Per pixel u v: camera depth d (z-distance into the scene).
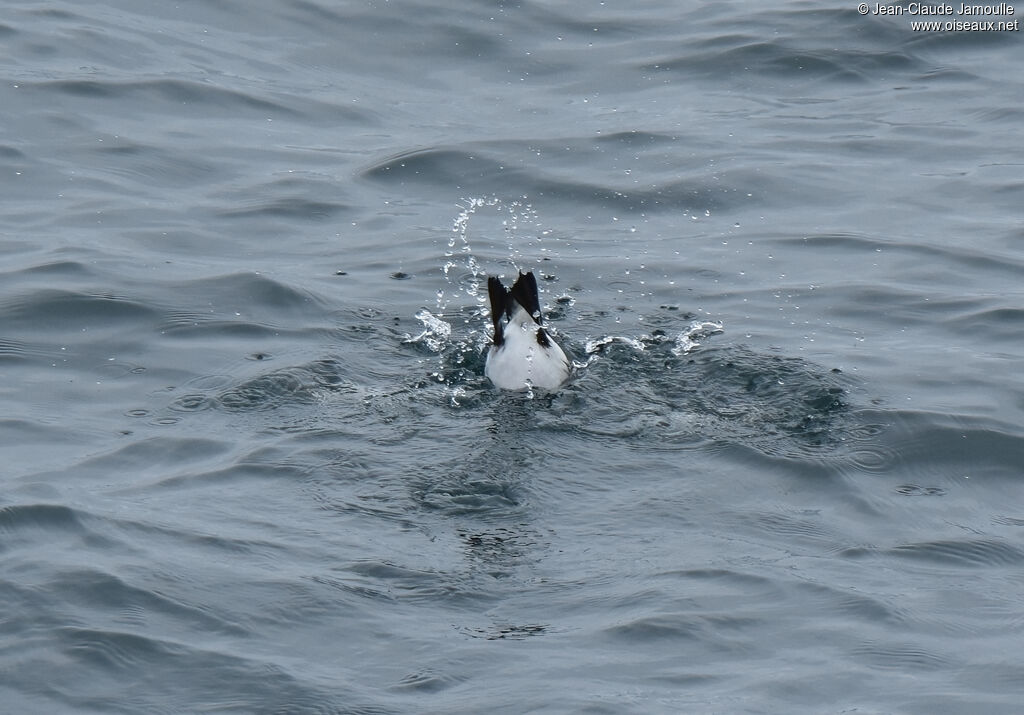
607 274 25.44
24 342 21.89
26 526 16.25
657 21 38.19
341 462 18.27
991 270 25.31
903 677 13.58
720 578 15.45
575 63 35.81
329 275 25.14
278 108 32.84
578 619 14.65
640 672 13.62
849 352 22.00
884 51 35.88
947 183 29.31
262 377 20.83
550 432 19.34
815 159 30.48
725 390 20.77
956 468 18.31
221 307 23.42
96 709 13.05
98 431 19.16
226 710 13.09
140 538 16.09
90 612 14.50
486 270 25.66
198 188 28.89
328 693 13.32
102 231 26.41
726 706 13.03
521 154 30.84
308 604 14.83
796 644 14.14
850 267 25.64
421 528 16.67
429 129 32.22
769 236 27.12
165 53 34.97
